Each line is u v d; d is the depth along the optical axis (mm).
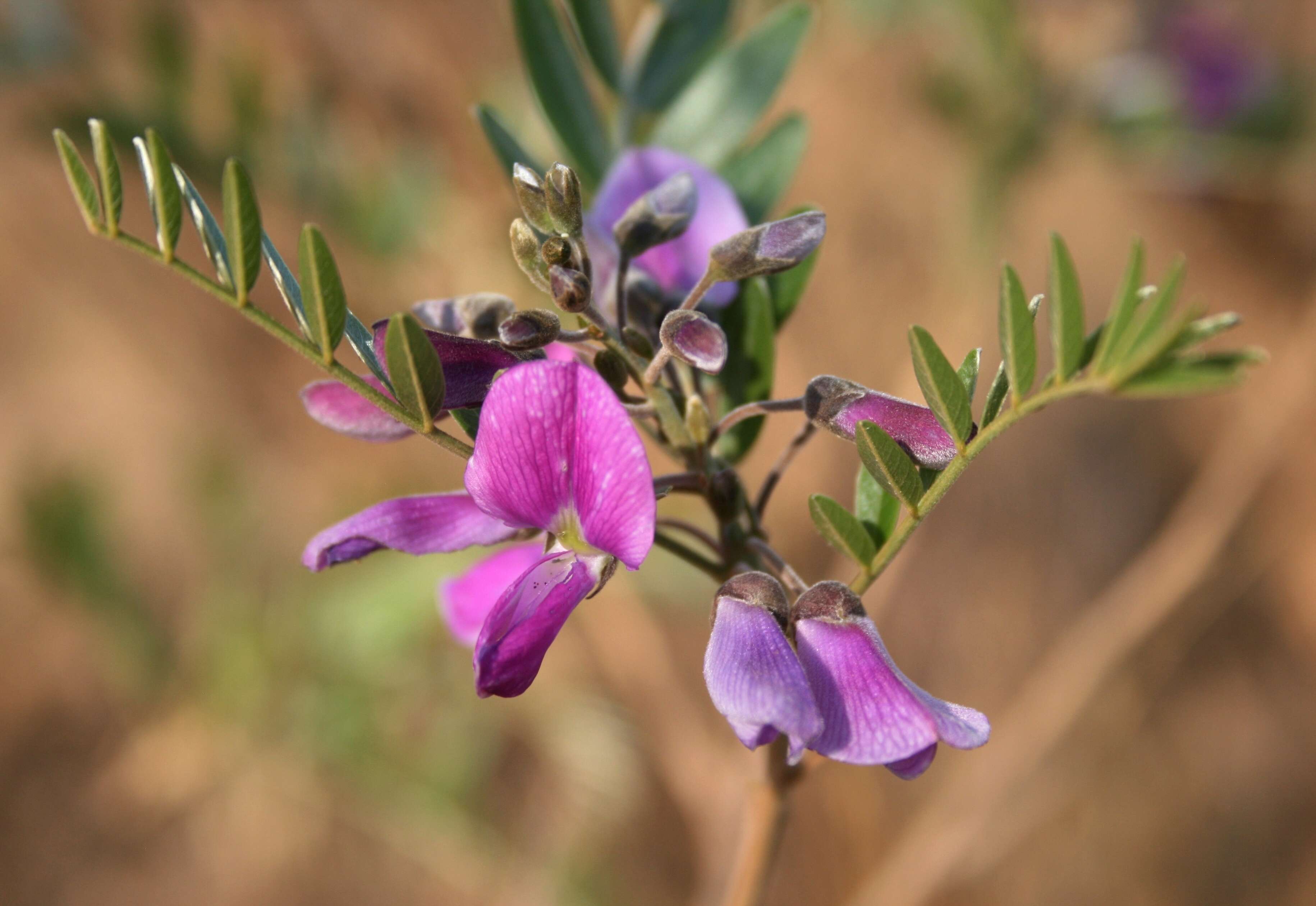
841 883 542
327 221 351
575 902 479
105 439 708
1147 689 673
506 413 176
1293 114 446
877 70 626
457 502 191
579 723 465
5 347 731
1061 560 688
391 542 188
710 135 253
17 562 508
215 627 471
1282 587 693
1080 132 451
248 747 485
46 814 653
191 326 669
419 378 172
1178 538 454
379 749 455
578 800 482
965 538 688
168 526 683
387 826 496
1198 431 708
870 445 174
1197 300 149
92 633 496
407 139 404
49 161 646
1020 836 587
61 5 354
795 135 242
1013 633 676
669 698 441
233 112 325
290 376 662
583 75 248
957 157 466
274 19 410
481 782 477
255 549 511
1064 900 630
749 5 345
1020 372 165
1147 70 444
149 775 540
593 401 175
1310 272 708
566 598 180
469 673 460
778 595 180
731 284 216
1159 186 504
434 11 419
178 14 320
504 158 227
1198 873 648
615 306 210
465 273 385
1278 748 679
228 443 652
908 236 655
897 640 681
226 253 179
